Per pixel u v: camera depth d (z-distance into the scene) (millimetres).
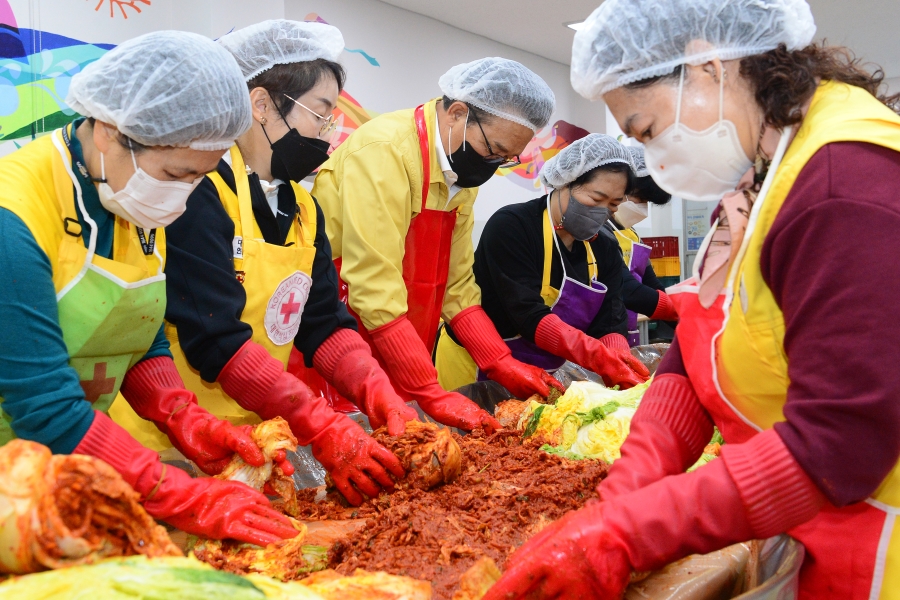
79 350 1520
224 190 2049
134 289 1581
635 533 1055
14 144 3230
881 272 917
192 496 1399
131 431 2131
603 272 3764
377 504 1765
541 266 3406
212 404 2205
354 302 2588
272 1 4020
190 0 3830
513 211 3396
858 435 938
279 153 2094
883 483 1131
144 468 1387
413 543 1444
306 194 2318
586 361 3080
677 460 1415
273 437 1652
